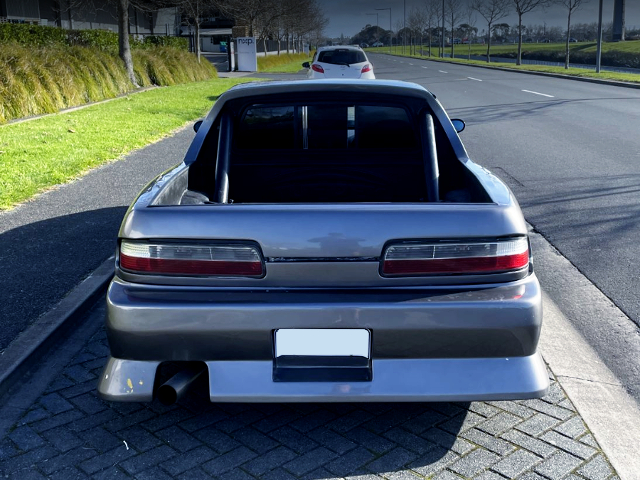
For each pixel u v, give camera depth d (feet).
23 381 10.98
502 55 240.32
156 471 8.59
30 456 8.91
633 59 144.46
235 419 9.84
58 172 26.63
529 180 26.21
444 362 8.37
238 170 13.05
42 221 20.17
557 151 32.86
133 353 8.41
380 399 8.30
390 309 8.06
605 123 43.37
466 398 8.32
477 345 8.29
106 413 10.01
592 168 28.35
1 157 29.14
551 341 12.48
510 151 33.09
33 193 23.68
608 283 15.48
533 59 209.26
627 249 17.80
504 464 8.63
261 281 8.21
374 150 13.08
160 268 8.29
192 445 9.17
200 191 12.24
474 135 38.81
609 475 8.37
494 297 8.23
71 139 34.71
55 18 119.96
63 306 13.51
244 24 167.22
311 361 8.29
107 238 18.42
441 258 8.21
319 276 8.16
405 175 13.14
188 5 102.58
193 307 8.13
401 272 8.20
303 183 13.17
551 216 21.03
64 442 9.24
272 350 8.26
